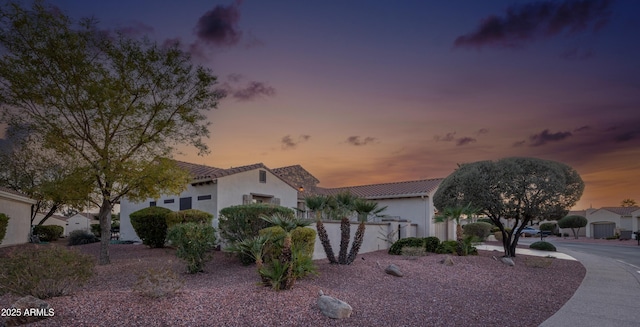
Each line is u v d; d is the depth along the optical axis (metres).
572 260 17.30
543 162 15.24
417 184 26.83
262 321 6.03
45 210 33.88
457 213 15.45
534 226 58.03
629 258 20.47
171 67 14.11
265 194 19.66
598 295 9.48
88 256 7.50
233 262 12.45
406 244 16.52
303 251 10.38
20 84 12.21
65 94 12.68
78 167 13.24
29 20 12.29
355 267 11.03
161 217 17.05
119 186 13.78
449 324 6.62
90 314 5.66
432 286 9.59
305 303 6.95
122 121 13.66
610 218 47.19
